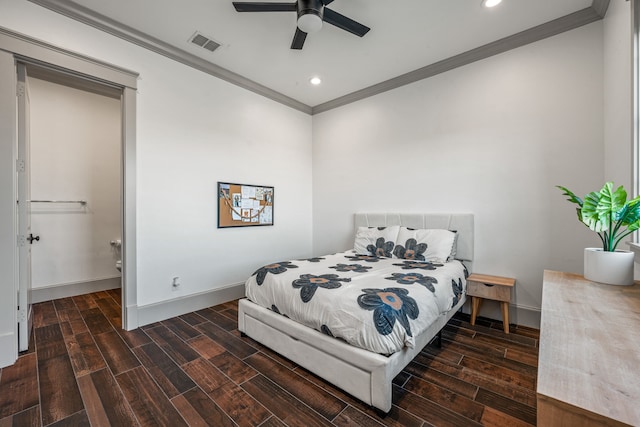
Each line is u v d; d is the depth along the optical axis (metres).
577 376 0.67
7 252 1.99
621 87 1.92
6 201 1.99
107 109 3.91
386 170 3.70
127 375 1.91
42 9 2.17
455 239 3.03
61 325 2.71
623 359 0.75
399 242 3.19
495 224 2.87
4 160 1.98
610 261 1.52
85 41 2.37
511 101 2.76
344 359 1.68
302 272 2.37
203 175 3.19
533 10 2.36
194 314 3.03
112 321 2.81
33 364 2.02
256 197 3.76
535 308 2.67
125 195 2.60
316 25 2.08
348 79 3.58
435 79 3.26
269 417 1.54
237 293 3.55
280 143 4.07
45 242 3.45
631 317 1.05
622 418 0.53
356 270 2.47
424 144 3.35
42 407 1.60
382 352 1.55
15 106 2.03
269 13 2.39
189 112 3.06
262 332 2.26
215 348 2.30
